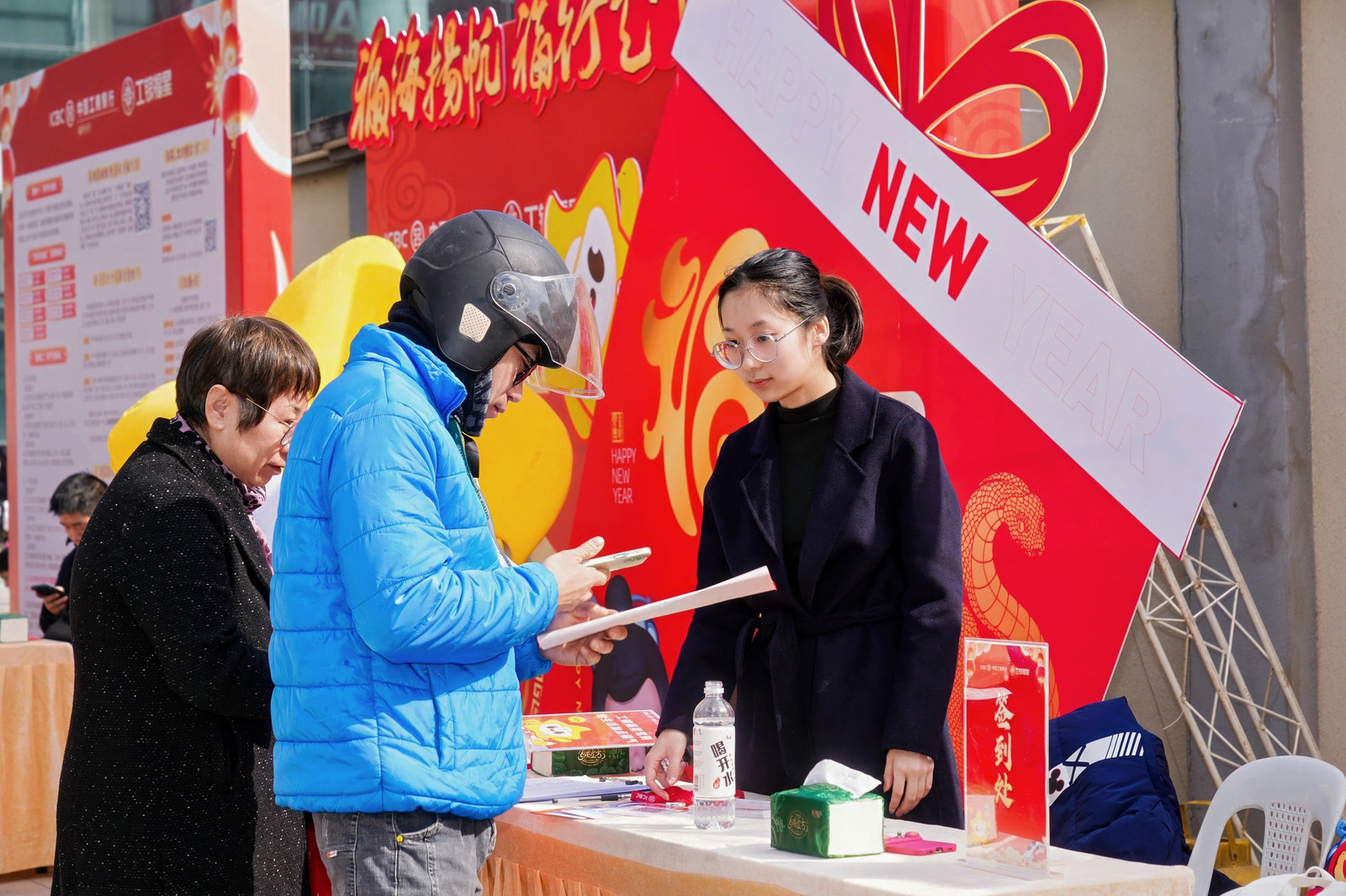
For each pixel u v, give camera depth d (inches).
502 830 78.1
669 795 77.1
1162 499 107.7
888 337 122.7
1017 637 116.9
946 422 120.0
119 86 202.1
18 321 228.4
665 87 146.8
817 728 77.2
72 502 182.1
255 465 79.8
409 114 185.2
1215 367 152.3
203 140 186.9
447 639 58.6
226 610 74.8
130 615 74.8
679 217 142.1
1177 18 155.2
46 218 219.9
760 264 77.8
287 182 185.2
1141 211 164.2
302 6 302.0
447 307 65.4
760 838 65.2
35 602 227.6
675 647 140.7
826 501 77.4
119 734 74.5
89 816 74.5
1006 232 114.8
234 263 182.9
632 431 147.7
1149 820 102.2
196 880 74.7
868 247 123.8
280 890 78.6
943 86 118.0
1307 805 88.0
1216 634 142.7
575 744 86.2
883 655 77.0
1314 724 147.0
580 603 69.1
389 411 60.2
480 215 68.8
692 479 139.8
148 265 198.5
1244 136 149.2
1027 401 114.8
